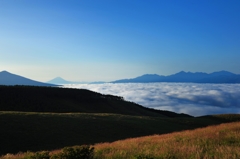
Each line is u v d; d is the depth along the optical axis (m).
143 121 55.50
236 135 13.74
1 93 106.25
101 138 38.69
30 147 30.88
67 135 37.69
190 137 15.20
